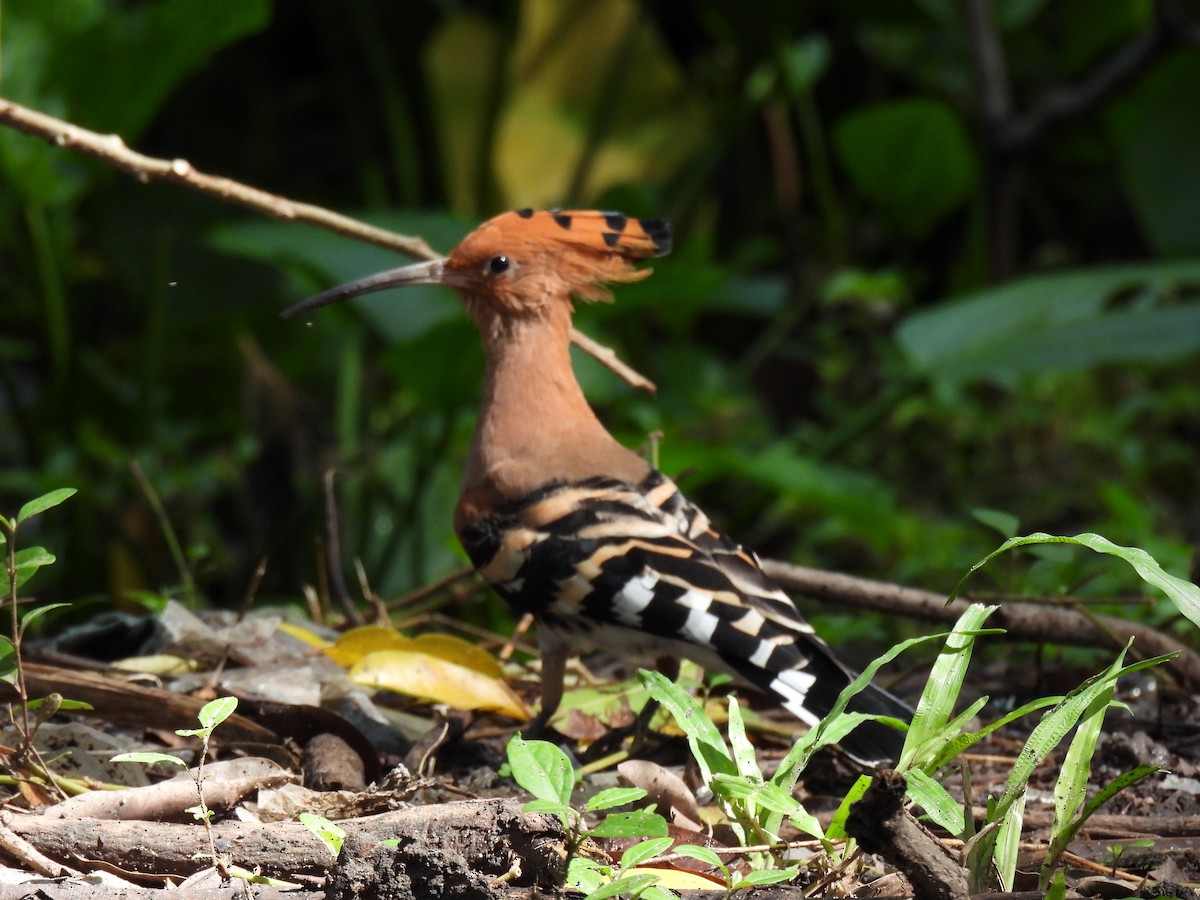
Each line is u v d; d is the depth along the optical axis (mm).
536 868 4355
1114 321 11805
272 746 5953
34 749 5328
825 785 6043
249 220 13273
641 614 6184
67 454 13711
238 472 13812
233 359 16766
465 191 17375
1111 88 16219
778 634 6055
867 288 14570
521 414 6875
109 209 14680
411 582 12477
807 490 11367
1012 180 17172
